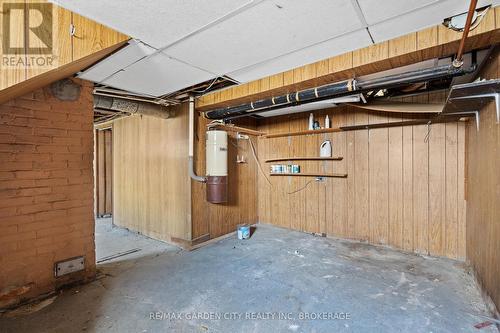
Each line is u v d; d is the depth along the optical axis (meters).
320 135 4.17
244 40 1.90
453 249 3.05
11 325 1.85
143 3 1.46
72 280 2.43
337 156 3.96
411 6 1.53
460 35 1.68
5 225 2.05
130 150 4.55
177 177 3.73
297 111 4.24
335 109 3.92
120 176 4.77
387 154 3.50
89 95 2.58
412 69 2.17
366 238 3.70
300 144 4.40
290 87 2.62
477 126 2.33
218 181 3.63
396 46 1.92
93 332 1.78
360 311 2.02
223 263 3.01
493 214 1.91
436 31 1.76
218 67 2.40
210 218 3.88
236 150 4.45
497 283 1.82
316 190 4.21
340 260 3.06
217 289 2.39
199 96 3.40
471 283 2.44
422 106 2.82
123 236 4.21
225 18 1.61
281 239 3.95
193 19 1.62
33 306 2.09
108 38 1.76
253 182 4.85
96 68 2.28
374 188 3.62
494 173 1.88
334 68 2.22
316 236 4.11
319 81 2.44
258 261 3.06
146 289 2.39
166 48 2.00
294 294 2.29
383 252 3.31
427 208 3.21
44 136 2.26
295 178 4.47
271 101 2.96
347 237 3.88
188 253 3.37
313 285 2.45
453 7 1.55
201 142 3.72
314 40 1.92
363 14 1.60
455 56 1.92
